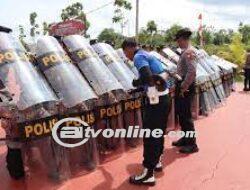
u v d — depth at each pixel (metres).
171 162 5.79
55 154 4.74
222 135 7.48
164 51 8.28
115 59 5.96
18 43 4.63
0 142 6.36
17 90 4.19
